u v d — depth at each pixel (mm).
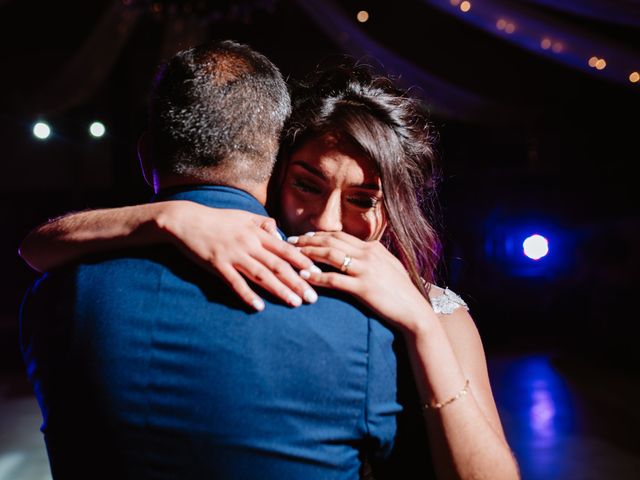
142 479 988
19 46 10570
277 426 962
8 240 11094
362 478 1090
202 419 960
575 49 9227
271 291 989
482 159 10969
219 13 6262
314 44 10688
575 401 5820
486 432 1079
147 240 1052
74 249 1101
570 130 10789
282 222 1403
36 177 11070
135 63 10609
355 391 1001
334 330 1003
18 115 10758
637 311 7570
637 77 9102
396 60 10547
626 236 8258
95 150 11109
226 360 965
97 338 1006
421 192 1540
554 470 4156
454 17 10562
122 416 989
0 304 10906
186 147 1094
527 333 9711
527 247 8406
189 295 1004
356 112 1304
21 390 6551
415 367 1073
